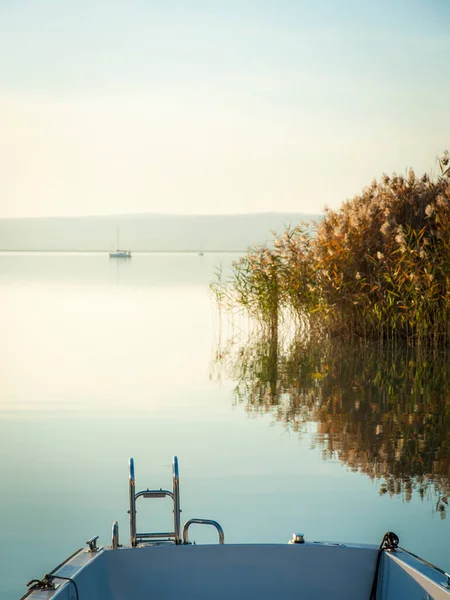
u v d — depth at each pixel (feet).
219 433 24.85
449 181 47.14
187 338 49.49
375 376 34.71
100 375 35.76
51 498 18.52
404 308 45.11
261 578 10.87
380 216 47.29
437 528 16.07
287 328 54.80
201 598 10.80
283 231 53.31
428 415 26.71
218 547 10.95
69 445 23.63
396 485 19.08
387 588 10.53
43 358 40.91
